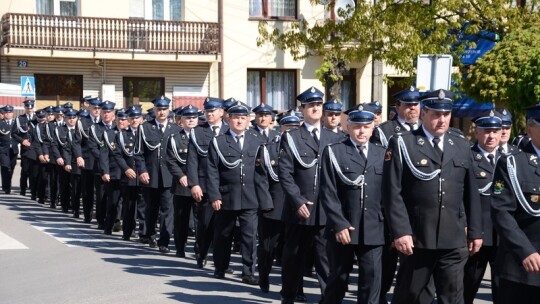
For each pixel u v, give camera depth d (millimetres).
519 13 18547
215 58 28062
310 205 8547
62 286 9719
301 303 9070
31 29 26875
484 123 8500
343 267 7574
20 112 25609
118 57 27500
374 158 7711
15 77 27328
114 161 14047
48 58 27547
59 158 17250
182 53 27844
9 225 14969
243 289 9727
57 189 18625
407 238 6492
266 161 9492
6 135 20500
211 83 28641
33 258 11617
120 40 27625
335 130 9508
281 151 8758
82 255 11906
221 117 11344
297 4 28312
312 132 8867
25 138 20234
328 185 7602
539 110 6168
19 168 28109
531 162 6141
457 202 6656
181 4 28469
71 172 16797
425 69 12859
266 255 9492
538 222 6074
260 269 9547
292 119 10648
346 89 28609
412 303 6715
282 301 8711
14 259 11539
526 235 6090
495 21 18750
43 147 18188
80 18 27328
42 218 16297
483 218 8312
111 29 27547
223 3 28219
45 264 11164
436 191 6582
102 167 14102
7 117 20547
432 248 6535
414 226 6609
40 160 18344
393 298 6859
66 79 27891
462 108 22719
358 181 7582
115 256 11914
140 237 13469
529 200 6074
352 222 7531
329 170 7645
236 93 28422
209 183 10203
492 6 18266
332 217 7449
